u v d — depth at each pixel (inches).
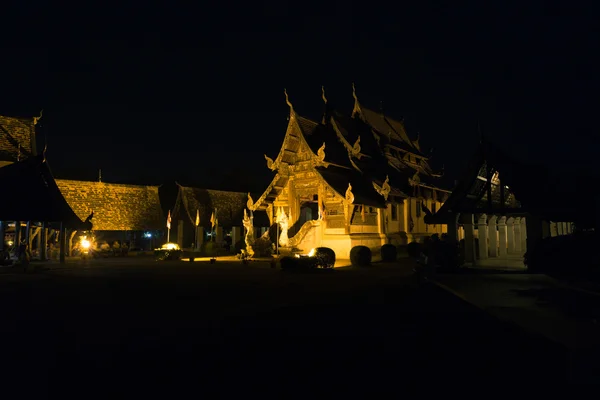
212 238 1777.8
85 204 1715.1
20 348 307.6
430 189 1653.5
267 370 252.5
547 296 479.8
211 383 234.1
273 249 1247.5
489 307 422.6
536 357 267.1
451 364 257.9
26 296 556.1
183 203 1860.2
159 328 365.4
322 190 1225.4
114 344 315.9
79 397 218.1
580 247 659.4
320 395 214.5
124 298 535.2
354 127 1560.0
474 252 903.7
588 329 333.4
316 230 1211.2
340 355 278.2
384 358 270.8
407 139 1895.9
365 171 1389.0
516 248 1222.9
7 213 1028.5
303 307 455.2
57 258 1336.1
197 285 660.7
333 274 818.8
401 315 401.1
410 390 218.7
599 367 247.4
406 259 1229.1
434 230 1636.3
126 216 1779.0
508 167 834.2
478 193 917.2
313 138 1337.4
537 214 773.3
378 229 1284.4
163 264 1087.0
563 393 212.2
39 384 236.7
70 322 392.8
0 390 228.4
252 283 681.6
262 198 1358.3
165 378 243.1
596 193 760.3
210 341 319.3
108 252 1514.5
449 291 538.3
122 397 217.3
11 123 1549.0
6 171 1095.0
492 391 215.9
